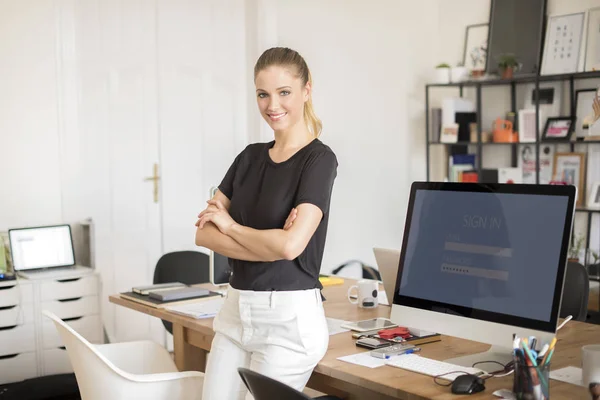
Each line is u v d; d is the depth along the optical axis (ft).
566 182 17.76
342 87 19.36
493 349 7.66
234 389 7.45
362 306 10.37
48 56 16.26
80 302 14.65
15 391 13.51
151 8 17.44
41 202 16.29
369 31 19.77
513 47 18.38
